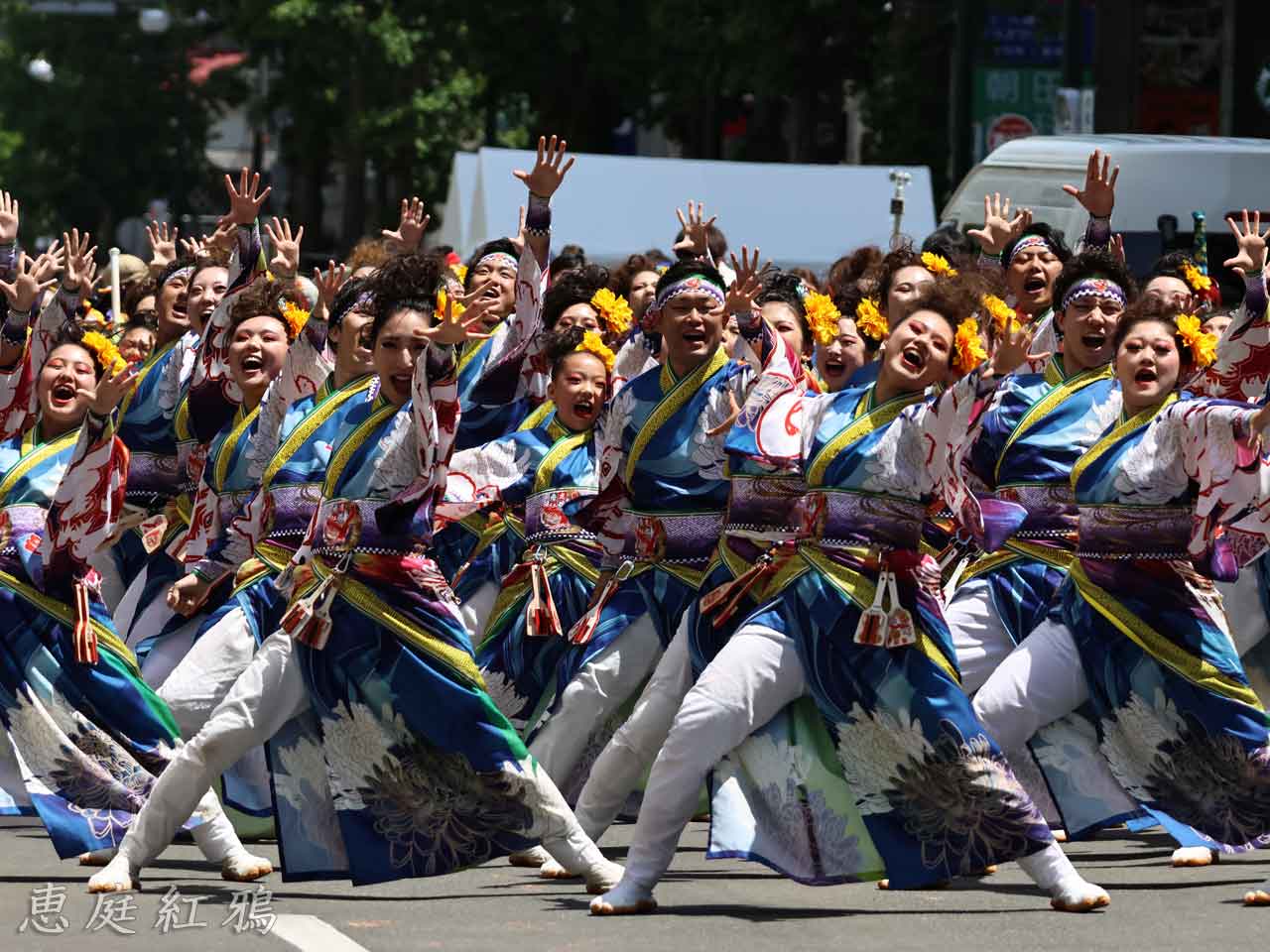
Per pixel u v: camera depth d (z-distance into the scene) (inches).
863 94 1804.9
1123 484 435.5
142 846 438.6
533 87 2034.9
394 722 422.9
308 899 434.3
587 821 458.6
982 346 423.5
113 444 455.8
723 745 411.2
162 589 546.6
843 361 540.1
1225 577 437.4
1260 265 500.1
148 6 2268.7
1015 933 395.5
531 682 509.0
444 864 426.0
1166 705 435.8
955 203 943.7
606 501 467.5
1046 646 443.2
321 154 2196.1
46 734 458.9
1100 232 549.0
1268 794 433.4
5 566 461.1
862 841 412.8
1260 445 422.6
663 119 2066.9
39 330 510.9
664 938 392.2
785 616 412.8
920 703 407.5
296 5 1977.1
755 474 433.4
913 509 411.5
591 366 510.9
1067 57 1221.7
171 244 695.1
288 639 427.8
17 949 386.9
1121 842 519.5
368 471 423.5
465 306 415.8
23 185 2657.5
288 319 499.2
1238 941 387.5
